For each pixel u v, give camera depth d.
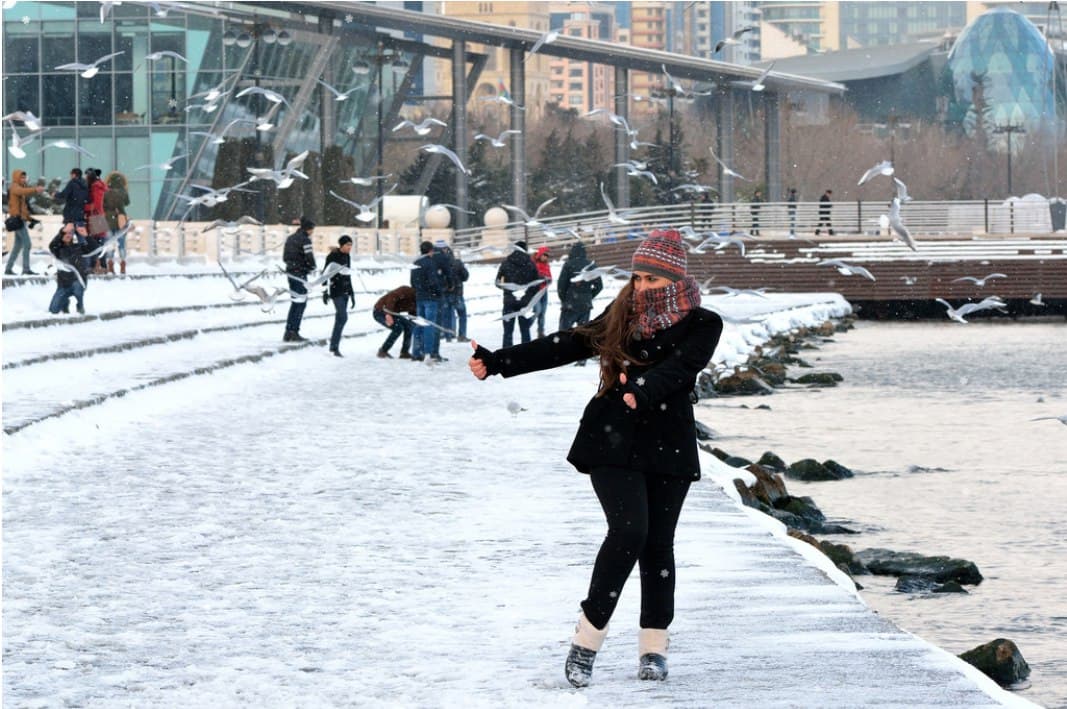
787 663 7.69
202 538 11.80
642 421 7.23
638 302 7.24
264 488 14.48
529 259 32.94
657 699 7.02
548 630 8.61
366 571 10.49
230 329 34.50
